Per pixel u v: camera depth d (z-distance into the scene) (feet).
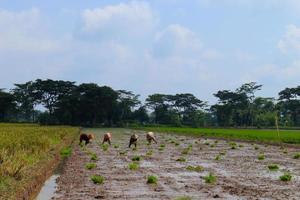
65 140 176.35
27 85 526.57
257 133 264.72
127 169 87.40
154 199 54.95
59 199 55.11
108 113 508.12
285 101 539.29
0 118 508.53
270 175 78.74
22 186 54.70
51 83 519.19
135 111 546.26
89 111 493.77
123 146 160.97
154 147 156.87
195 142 193.06
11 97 504.02
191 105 571.28
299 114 534.78
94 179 68.95
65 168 89.76
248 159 110.22
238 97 533.96
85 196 57.21
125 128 442.50
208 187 64.54
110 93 497.05
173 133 307.78
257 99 536.01
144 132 325.62
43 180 68.54
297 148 154.40
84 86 500.74
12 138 113.91
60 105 491.72
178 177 75.66
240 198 55.83
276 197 56.59
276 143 176.76
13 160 69.31
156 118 563.07
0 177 59.06
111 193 59.36
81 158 111.96
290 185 66.59
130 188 63.57
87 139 165.99
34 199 56.03
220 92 544.62
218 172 83.10
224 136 240.12
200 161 104.42
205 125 520.83
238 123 533.14
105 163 99.40
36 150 99.76
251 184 67.62
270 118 481.46
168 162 101.71
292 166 93.91
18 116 548.31
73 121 494.59
